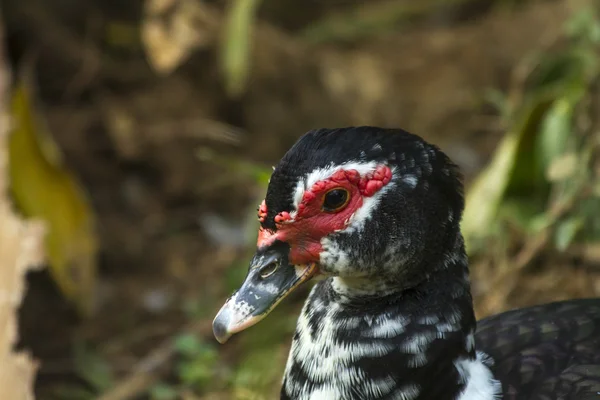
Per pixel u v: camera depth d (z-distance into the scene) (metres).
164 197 11.16
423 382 5.53
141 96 11.31
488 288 8.82
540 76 10.09
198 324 9.14
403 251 5.45
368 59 12.05
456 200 5.57
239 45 10.28
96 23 11.74
